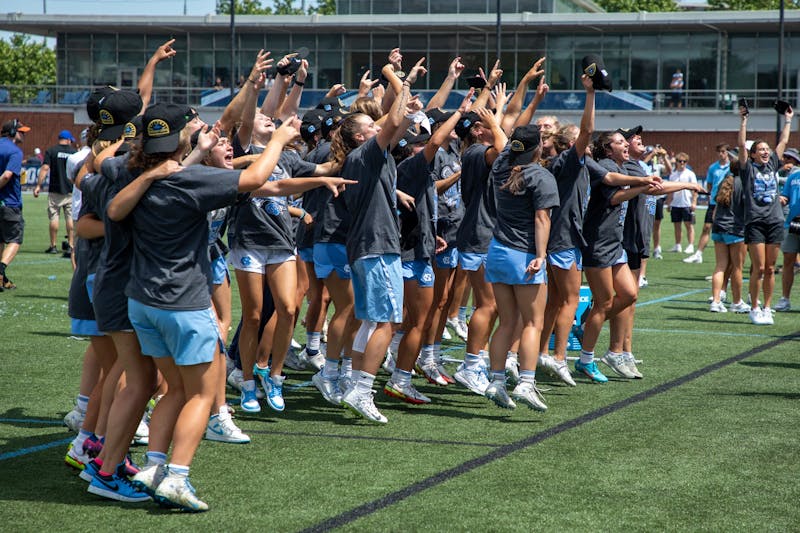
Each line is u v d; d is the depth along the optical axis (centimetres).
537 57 4822
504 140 738
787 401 745
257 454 587
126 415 499
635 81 4756
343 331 727
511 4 4906
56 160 1866
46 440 614
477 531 450
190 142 480
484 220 768
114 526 458
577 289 782
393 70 764
